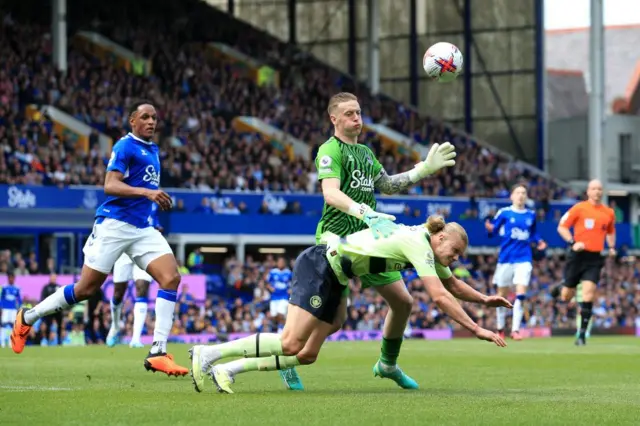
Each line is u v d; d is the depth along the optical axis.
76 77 71.81
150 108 19.77
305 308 15.59
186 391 16.38
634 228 77.38
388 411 13.20
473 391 16.98
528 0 93.69
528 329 59.19
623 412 13.38
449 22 96.44
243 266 61.34
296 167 70.44
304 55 93.94
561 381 19.53
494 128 95.25
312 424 11.76
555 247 72.31
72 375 20.25
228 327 54.94
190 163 66.06
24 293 49.72
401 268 15.64
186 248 65.44
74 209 57.06
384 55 98.56
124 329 48.16
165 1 88.19
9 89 65.62
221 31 91.75
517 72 94.25
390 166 78.19
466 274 65.56
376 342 43.94
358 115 17.38
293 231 64.31
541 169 93.69
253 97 79.56
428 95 97.12
